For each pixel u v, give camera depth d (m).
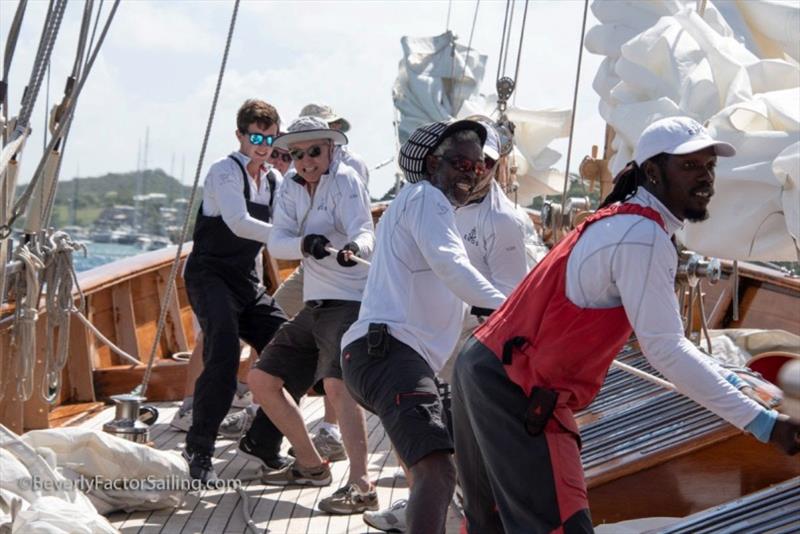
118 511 4.79
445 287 3.87
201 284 5.60
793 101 4.20
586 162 6.85
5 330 5.41
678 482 3.87
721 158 4.11
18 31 4.00
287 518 4.82
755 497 3.61
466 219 4.59
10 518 3.75
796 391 2.98
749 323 6.91
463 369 3.27
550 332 3.11
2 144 4.02
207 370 5.34
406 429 3.64
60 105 4.51
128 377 6.94
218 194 5.61
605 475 3.86
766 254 4.11
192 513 4.84
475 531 3.46
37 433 4.65
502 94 6.39
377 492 5.25
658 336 3.00
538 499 3.13
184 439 6.20
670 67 4.78
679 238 4.62
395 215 3.87
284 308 6.45
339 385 4.95
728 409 2.96
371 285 3.90
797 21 4.89
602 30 5.55
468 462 3.42
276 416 5.20
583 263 3.06
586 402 3.20
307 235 4.90
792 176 3.88
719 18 5.00
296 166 5.08
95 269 7.10
